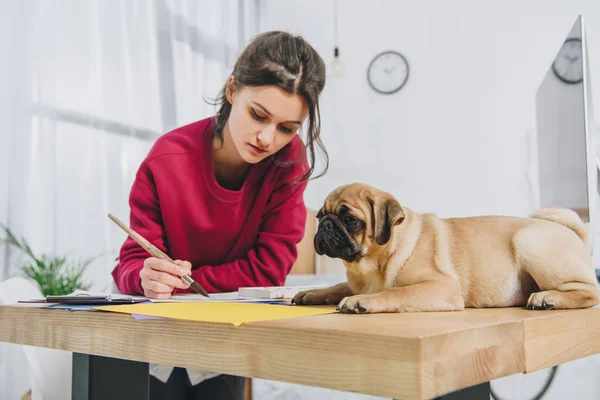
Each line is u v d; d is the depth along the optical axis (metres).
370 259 0.79
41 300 0.85
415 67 3.97
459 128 3.81
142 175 1.35
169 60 3.02
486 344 0.53
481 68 3.77
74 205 2.34
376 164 4.05
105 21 2.56
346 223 0.79
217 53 3.57
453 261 0.79
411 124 3.96
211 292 1.33
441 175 3.84
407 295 0.68
